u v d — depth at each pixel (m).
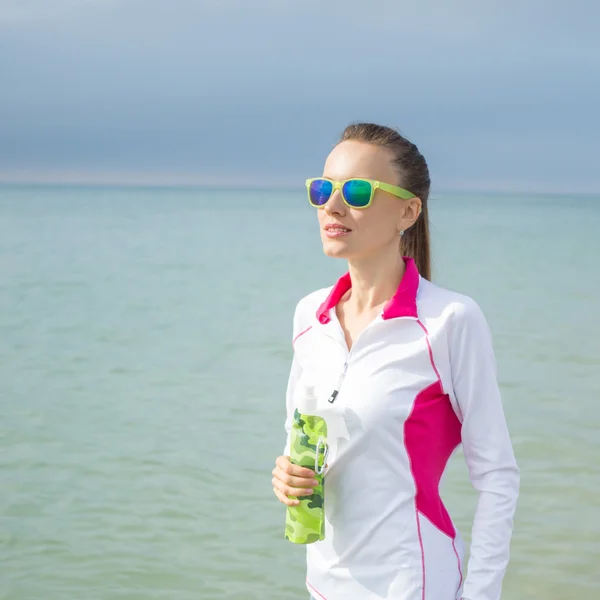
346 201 2.01
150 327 12.91
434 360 1.94
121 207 76.00
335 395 1.98
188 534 4.91
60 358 10.38
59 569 4.45
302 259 25.17
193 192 189.25
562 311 14.49
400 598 1.88
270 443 6.63
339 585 1.97
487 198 170.38
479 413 1.95
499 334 12.18
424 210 2.23
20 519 5.10
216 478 5.82
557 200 156.75
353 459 1.95
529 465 6.07
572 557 4.55
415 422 1.93
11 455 6.32
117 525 5.02
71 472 5.95
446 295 2.00
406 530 1.90
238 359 10.24
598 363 9.97
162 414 7.55
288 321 13.47
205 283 19.05
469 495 5.37
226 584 4.31
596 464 6.07
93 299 16.30
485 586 1.88
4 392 8.47
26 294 16.98
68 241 31.30
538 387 8.68
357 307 2.12
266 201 114.94
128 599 4.14
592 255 26.59
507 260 24.38
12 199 93.31
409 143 2.10
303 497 1.94
